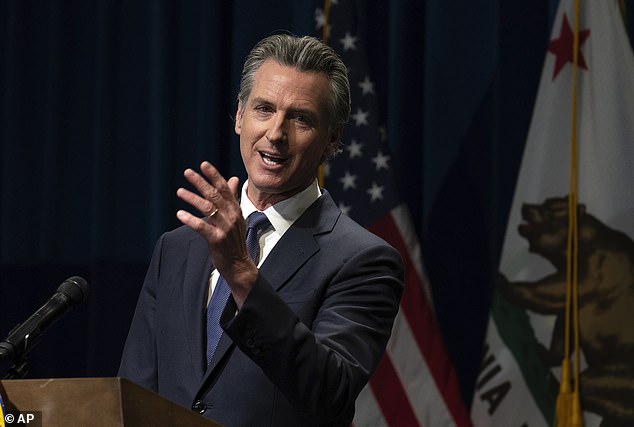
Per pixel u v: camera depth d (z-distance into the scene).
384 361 9.16
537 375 9.13
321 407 4.01
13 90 10.50
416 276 9.28
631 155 9.13
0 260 10.40
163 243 5.05
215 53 10.07
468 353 9.56
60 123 10.45
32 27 10.63
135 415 3.15
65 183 10.48
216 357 4.39
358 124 9.55
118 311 10.16
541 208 9.25
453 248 9.66
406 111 9.88
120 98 10.34
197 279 4.71
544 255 9.20
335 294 4.50
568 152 9.28
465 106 9.70
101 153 10.20
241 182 9.93
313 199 4.83
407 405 9.09
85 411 3.08
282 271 4.55
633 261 8.99
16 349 3.93
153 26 10.18
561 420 8.79
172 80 10.20
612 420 8.85
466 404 9.50
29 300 10.43
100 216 10.16
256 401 4.32
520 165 9.46
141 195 10.27
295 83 4.61
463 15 9.74
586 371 8.95
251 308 3.83
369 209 9.41
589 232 9.10
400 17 9.85
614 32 9.34
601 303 8.99
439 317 9.61
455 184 9.69
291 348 3.88
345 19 9.70
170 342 4.61
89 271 10.39
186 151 10.21
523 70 9.61
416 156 9.91
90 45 10.55
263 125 4.61
